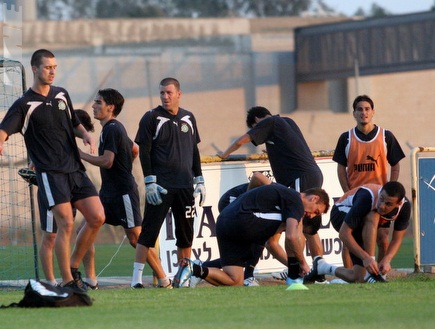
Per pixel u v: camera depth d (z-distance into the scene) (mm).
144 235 30469
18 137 41188
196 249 33438
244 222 28031
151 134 30469
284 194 28250
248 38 110125
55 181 25953
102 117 30906
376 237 29578
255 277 34875
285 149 32094
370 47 99062
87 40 103438
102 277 38312
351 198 30656
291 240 27547
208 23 108938
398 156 33219
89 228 27234
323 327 17719
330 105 110438
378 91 108750
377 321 18484
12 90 34438
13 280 35375
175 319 19156
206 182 33688
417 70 94188
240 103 109062
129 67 103250
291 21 112062
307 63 108125
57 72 99688
